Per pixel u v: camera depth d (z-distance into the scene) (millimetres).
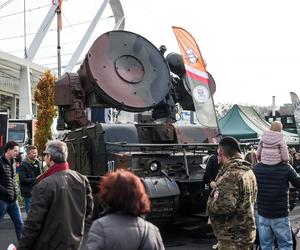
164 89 11406
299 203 15289
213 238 9797
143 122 11414
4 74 46875
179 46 11516
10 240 9773
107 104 11023
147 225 3262
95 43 10781
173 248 8914
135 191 3221
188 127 10820
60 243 4824
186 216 11070
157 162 9055
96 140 9953
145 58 11383
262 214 6695
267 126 22094
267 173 6602
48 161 5137
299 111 18422
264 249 6781
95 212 9406
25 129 28984
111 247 3115
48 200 4824
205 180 9164
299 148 23859
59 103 11055
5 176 8242
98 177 9750
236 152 5070
